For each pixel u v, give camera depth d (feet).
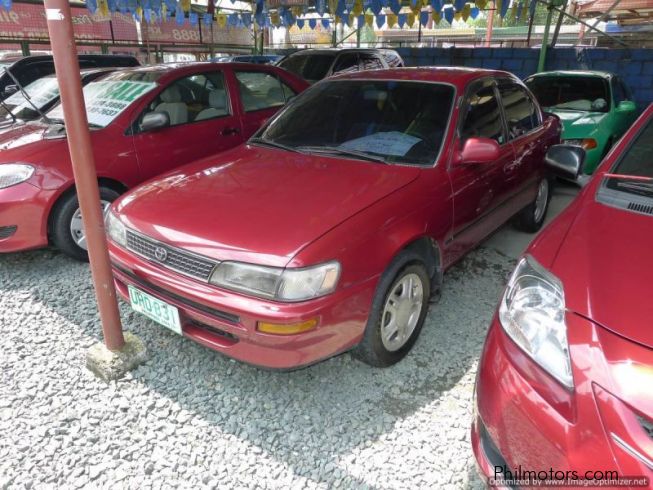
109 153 12.75
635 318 4.75
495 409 5.30
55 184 11.87
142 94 13.94
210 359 9.04
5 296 11.12
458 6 26.21
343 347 7.64
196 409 7.91
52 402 8.00
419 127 10.14
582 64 36.27
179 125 14.40
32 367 8.79
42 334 9.73
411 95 10.75
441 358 9.16
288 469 6.88
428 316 10.49
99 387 8.33
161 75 14.57
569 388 4.71
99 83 15.24
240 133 15.80
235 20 35.88
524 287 5.69
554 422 4.70
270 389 8.36
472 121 10.57
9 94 21.09
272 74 17.60
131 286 8.48
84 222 7.72
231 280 7.23
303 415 7.81
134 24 43.27
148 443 7.27
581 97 22.25
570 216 6.66
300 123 11.32
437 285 9.83
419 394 8.27
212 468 6.88
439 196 9.10
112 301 8.32
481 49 39.65
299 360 7.18
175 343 9.45
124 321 10.11
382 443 7.30
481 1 26.55
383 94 11.03
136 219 8.40
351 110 11.04
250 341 7.18
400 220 8.20
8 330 9.84
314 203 8.11
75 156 7.31
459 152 9.80
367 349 8.25
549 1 35.47
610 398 4.39
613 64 35.12
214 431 7.50
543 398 4.85
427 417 7.78
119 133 13.14
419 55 42.24
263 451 7.16
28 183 11.63
